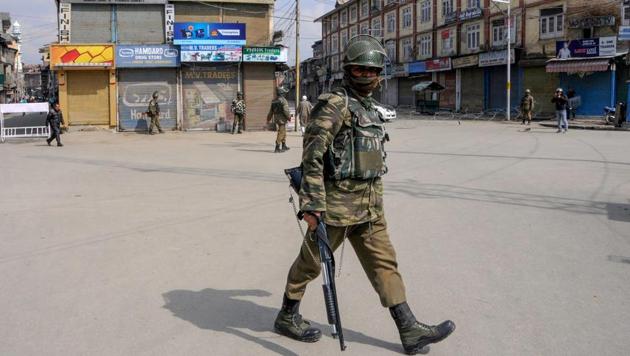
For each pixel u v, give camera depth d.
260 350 3.76
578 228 6.93
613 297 4.63
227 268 5.51
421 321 4.18
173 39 25.30
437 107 43.28
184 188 10.24
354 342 3.87
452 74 43.66
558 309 4.39
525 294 4.72
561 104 22.73
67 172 12.56
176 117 26.19
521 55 35.50
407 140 20.16
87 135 24.22
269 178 11.47
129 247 6.29
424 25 46.88
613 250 5.98
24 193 9.80
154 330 4.08
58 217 7.83
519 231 6.81
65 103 25.34
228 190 10.00
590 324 4.10
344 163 3.45
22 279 5.21
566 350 3.69
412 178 10.97
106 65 25.02
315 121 3.37
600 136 20.56
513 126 27.86
